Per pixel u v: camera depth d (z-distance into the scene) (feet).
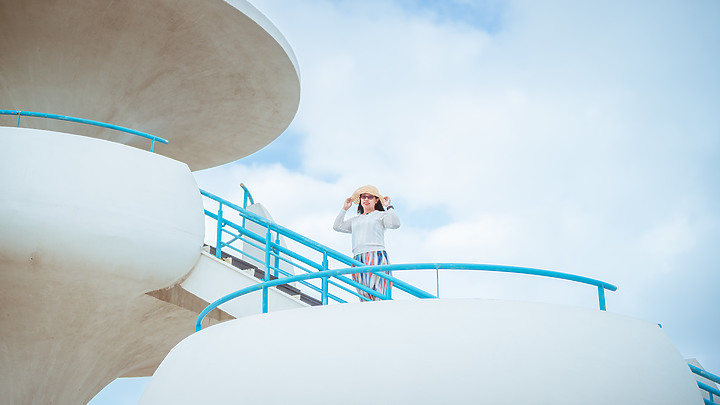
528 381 18.62
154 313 34.01
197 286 33.24
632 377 19.60
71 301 32.81
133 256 31.22
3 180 30.35
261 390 20.03
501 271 21.07
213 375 21.38
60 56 41.68
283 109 48.14
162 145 50.01
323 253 31.27
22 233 30.04
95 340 34.91
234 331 22.03
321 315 20.70
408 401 18.49
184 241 32.68
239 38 41.63
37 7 39.04
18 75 42.45
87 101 43.52
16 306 32.94
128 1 38.91
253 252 46.93
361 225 31.53
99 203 30.96
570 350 19.38
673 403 19.86
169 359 24.36
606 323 20.49
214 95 46.32
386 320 19.88
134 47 41.86
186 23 40.47
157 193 32.42
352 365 19.31
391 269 21.39
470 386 18.49
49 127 44.06
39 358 35.06
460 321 19.54
